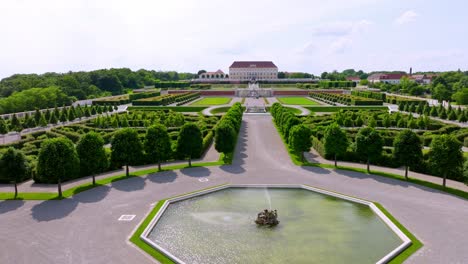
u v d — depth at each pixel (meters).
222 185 43.00
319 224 32.75
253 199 39.38
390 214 34.22
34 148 57.38
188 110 121.56
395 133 69.00
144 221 32.47
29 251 27.27
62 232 30.45
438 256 26.53
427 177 45.97
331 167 50.62
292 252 27.56
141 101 135.38
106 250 27.36
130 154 46.00
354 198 38.59
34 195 39.38
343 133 51.34
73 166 39.69
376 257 26.94
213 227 32.03
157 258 26.19
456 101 155.75
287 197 40.06
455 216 33.78
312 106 125.31
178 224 32.66
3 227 31.50
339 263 26.06
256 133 78.06
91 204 36.94
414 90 193.75
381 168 50.34
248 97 187.88
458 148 40.12
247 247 28.30
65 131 74.25
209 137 67.06
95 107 115.25
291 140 55.56
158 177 46.44
